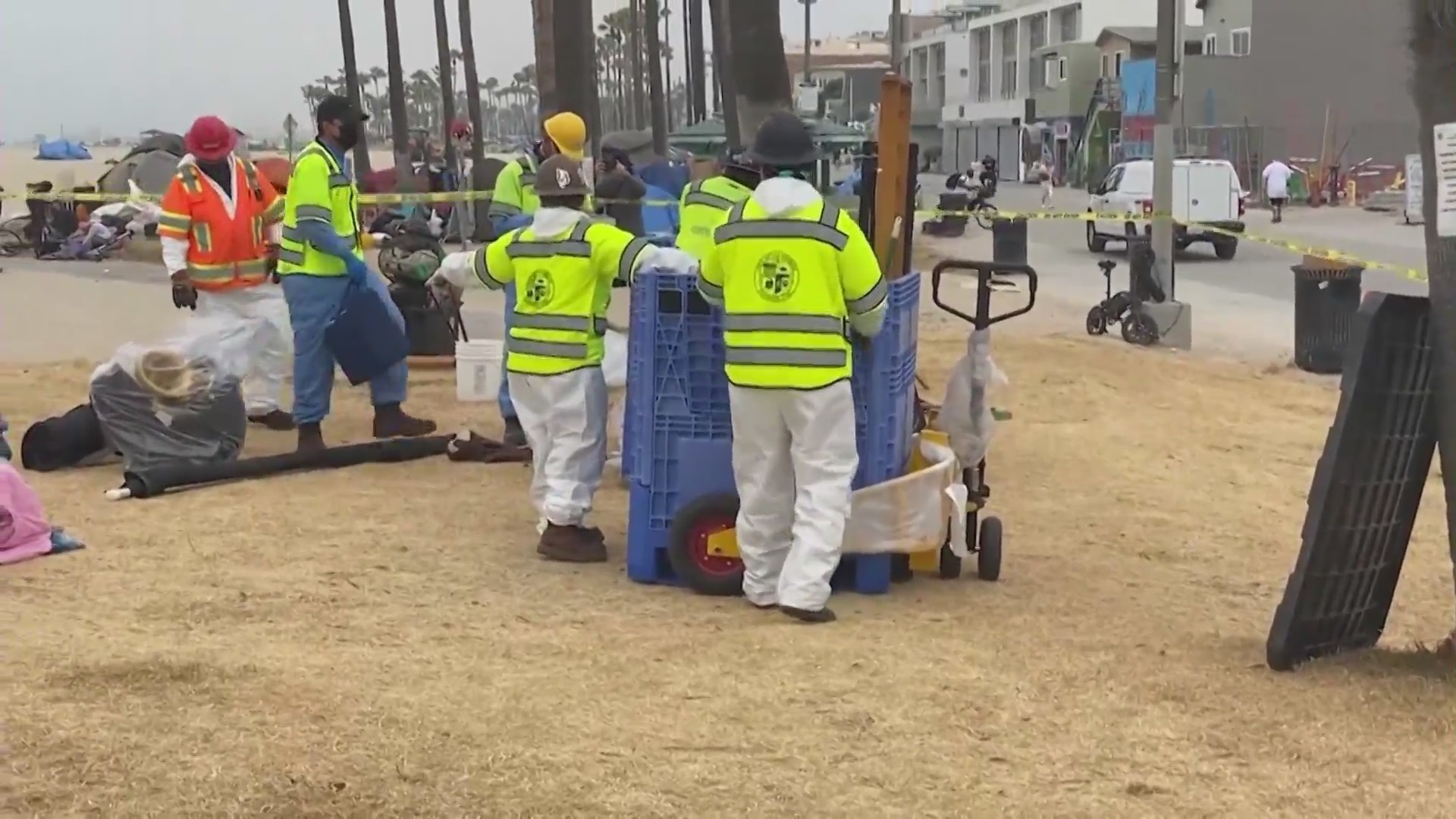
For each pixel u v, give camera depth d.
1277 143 60.09
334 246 9.11
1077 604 6.66
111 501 8.25
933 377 13.61
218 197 9.95
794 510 6.38
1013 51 95.44
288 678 5.30
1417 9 5.41
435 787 4.38
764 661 5.63
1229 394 13.13
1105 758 4.72
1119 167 31.67
